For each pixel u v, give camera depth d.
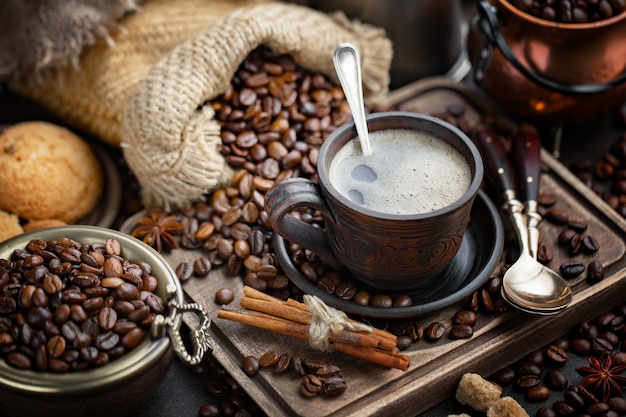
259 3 0.77
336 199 0.59
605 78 0.72
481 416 0.63
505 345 0.63
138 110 0.69
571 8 0.70
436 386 0.62
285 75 0.72
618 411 0.62
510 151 0.72
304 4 0.80
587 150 0.77
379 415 0.60
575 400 0.62
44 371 0.57
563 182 0.71
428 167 0.62
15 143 0.72
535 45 0.71
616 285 0.66
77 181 0.72
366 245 0.61
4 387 0.57
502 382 0.64
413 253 0.61
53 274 0.60
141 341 0.59
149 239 0.67
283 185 0.61
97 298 0.59
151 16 0.76
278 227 0.62
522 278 0.64
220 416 0.63
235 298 0.65
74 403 0.57
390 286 0.64
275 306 0.62
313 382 0.60
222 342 0.63
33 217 0.71
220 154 0.70
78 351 0.58
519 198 0.69
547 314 0.63
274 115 0.71
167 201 0.70
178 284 0.61
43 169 0.71
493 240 0.65
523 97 0.74
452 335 0.63
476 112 0.76
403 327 0.63
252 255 0.66
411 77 0.83
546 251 0.67
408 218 0.59
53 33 0.74
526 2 0.71
